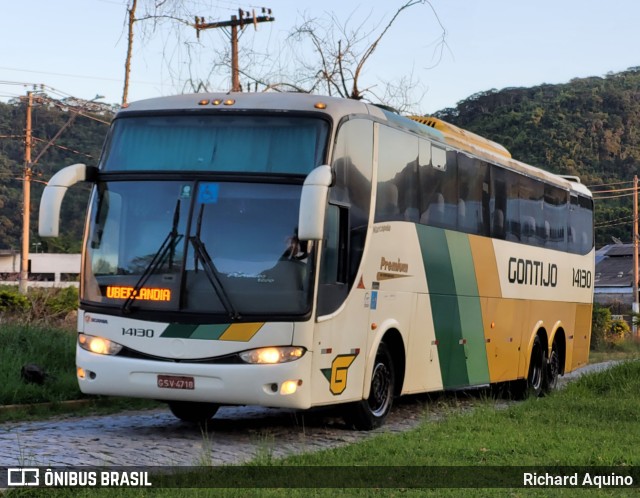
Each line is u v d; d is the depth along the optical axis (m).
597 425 12.74
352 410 12.22
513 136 97.88
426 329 13.70
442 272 14.19
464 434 11.20
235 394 10.48
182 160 11.04
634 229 65.69
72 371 15.55
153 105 11.44
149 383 10.66
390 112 12.84
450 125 15.21
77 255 60.25
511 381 18.19
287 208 10.70
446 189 14.41
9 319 19.34
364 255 11.81
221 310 10.55
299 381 10.53
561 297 19.98
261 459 9.05
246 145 10.98
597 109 101.81
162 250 10.80
